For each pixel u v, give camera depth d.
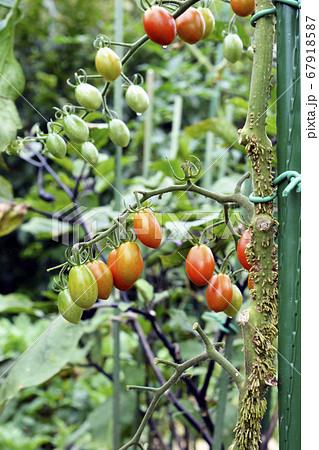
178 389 1.19
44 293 1.23
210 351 0.53
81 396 2.15
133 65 1.95
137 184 1.26
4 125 0.70
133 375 1.14
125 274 0.53
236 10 0.58
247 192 0.76
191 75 1.68
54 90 3.03
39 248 2.62
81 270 0.51
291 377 0.49
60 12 3.10
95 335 1.28
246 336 0.51
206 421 0.92
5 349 2.06
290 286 0.48
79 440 2.03
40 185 1.13
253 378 0.50
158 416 1.33
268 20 0.51
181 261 0.79
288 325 0.49
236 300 0.58
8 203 0.99
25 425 2.21
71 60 3.05
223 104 1.62
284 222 0.49
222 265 0.58
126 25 2.03
